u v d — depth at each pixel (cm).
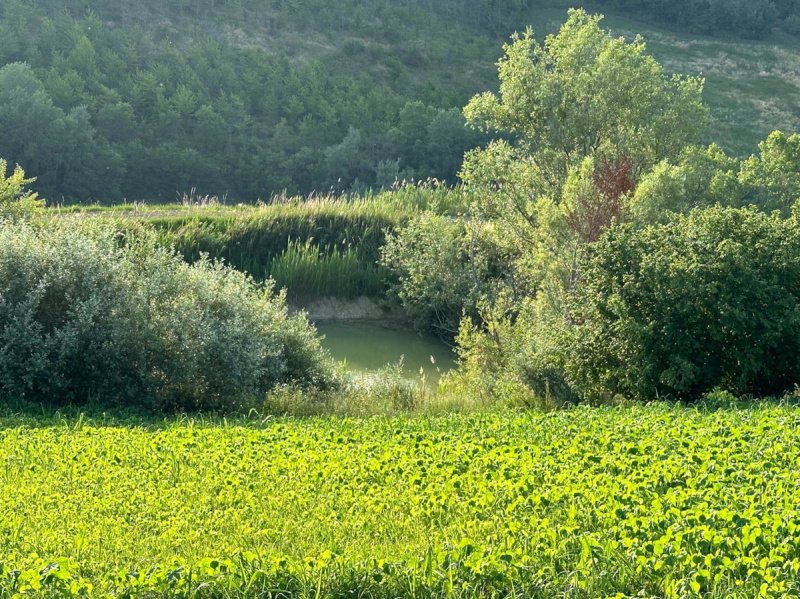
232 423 2884
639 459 1912
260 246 5753
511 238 4975
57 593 1296
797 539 1348
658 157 5734
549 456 2034
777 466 1806
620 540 1420
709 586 1264
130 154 13488
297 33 19125
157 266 3391
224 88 15975
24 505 1755
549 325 3694
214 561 1351
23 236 3216
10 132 12425
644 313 3034
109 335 3098
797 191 5694
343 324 5538
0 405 2923
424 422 2689
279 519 1658
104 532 1588
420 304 5353
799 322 2880
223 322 3281
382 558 1406
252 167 14288
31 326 3023
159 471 2039
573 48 5794
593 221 4325
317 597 1284
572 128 5612
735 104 17250
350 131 14400
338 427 2659
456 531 1557
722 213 3144
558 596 1274
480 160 5216
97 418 2869
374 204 6450
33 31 15862
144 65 15912
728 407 2697
